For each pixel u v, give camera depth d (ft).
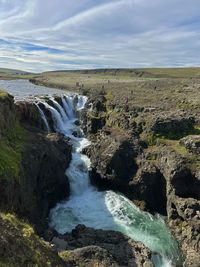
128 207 169.78
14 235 73.51
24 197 127.54
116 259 117.91
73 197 176.76
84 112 266.36
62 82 484.74
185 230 143.54
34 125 207.62
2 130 146.51
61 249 119.85
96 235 132.87
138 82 436.76
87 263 100.27
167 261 129.59
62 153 180.55
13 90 368.27
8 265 63.98
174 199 156.25
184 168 161.17
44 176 154.81
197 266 125.29
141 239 140.46
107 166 185.26
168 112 224.33
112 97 284.20
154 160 180.65
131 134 201.16
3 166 120.06
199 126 204.33
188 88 331.77
